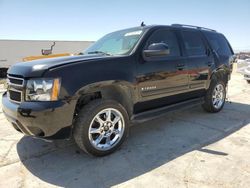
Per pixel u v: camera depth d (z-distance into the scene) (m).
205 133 4.07
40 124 2.66
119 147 3.36
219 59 5.14
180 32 4.36
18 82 2.86
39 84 2.67
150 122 4.69
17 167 2.94
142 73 3.46
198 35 4.79
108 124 3.21
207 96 5.03
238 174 2.71
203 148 3.45
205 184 2.52
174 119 4.88
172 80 3.98
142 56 3.50
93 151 3.07
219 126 4.44
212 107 5.19
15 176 2.73
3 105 3.10
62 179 2.67
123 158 3.15
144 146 3.53
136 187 2.50
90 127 3.01
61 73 2.72
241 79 12.45
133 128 4.35
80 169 2.88
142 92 3.52
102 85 3.03
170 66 3.90
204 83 4.79
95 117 3.03
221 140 3.74
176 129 4.28
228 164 2.95
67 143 3.64
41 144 3.61
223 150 3.37
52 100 2.67
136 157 3.18
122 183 2.58
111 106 3.16
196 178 2.64
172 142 3.68
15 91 2.90
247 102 6.56
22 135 4.00
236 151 3.33
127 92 3.37
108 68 3.08
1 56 20.31
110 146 3.23
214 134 4.02
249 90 8.73
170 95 4.03
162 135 3.99
